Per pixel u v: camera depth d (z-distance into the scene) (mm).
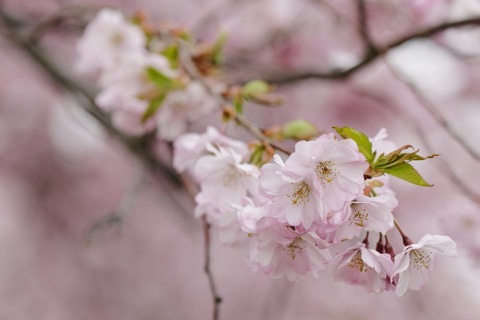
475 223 3256
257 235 1830
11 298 8438
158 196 8055
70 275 8906
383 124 6398
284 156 2238
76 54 6617
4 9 4484
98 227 2715
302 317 8117
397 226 1750
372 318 8102
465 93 6781
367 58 3189
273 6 5277
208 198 1989
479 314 8039
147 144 3576
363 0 3111
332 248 1814
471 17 2820
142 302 9031
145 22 3430
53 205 9117
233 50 5293
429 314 8078
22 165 8977
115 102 2990
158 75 2764
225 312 8898
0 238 8500
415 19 3738
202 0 6434
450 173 3010
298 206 1628
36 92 8570
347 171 1622
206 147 2139
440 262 8203
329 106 6422
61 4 6051
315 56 5383
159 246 9273
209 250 2186
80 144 9039
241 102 2586
